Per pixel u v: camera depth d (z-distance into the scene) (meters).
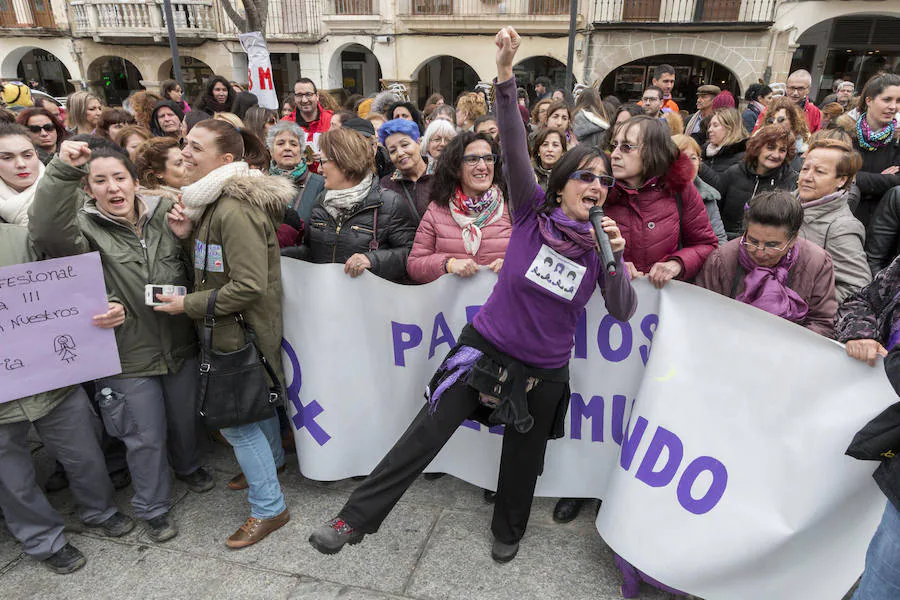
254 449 2.36
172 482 2.84
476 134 2.54
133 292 2.29
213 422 2.22
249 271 2.14
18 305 2.06
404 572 2.27
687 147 2.93
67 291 2.14
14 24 17.36
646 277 2.25
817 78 15.33
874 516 1.79
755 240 2.02
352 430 2.63
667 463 2.08
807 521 1.85
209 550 2.40
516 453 2.16
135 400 2.35
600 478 2.52
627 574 2.13
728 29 13.23
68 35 17.27
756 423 1.94
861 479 1.78
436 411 2.05
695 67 15.65
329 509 2.62
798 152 3.97
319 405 2.59
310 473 2.68
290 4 15.78
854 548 1.83
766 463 1.91
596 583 2.22
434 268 2.53
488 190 2.61
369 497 2.05
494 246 2.55
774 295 2.06
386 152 4.14
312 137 5.59
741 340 1.98
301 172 3.34
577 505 2.58
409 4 15.29
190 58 17.89
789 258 2.10
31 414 2.14
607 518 2.20
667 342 2.14
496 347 2.00
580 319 2.37
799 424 1.87
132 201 2.26
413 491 2.75
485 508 2.63
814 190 2.42
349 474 2.69
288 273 2.47
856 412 1.78
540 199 2.02
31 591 2.21
